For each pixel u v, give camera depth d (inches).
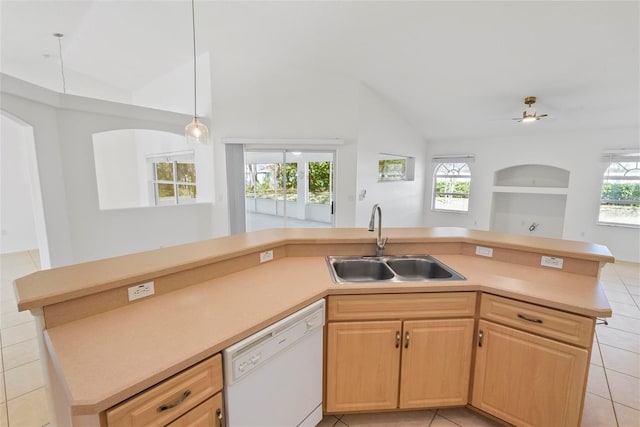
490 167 256.7
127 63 200.1
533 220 257.8
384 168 234.8
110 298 52.8
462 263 81.9
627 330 112.9
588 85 150.8
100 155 239.3
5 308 124.9
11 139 205.3
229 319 49.5
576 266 73.3
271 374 52.0
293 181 203.5
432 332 66.1
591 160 212.8
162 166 243.8
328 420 70.3
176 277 62.2
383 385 66.9
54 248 139.8
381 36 142.1
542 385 59.6
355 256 88.5
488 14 116.7
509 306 62.5
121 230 161.6
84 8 135.9
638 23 106.7
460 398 69.1
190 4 130.0
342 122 192.7
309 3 124.7
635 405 75.2
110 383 34.2
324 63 178.7
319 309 60.9
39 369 85.7
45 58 193.9
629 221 206.5
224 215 192.9
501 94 174.6
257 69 185.9
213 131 185.3
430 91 189.2
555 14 110.5
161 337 44.0
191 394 40.5
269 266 78.8
